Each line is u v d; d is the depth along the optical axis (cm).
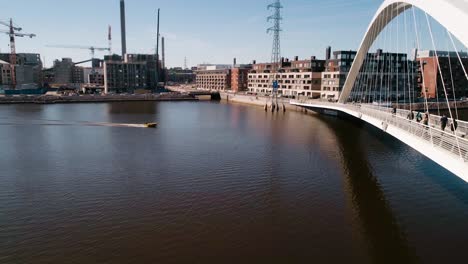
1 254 2133
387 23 4466
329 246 2225
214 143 5288
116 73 16450
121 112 9519
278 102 10962
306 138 5738
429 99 9975
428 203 2867
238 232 2403
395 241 2277
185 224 2514
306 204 2877
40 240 2297
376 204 2862
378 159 4275
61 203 2892
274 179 3516
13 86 15875
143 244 2244
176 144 5184
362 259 2077
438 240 2275
